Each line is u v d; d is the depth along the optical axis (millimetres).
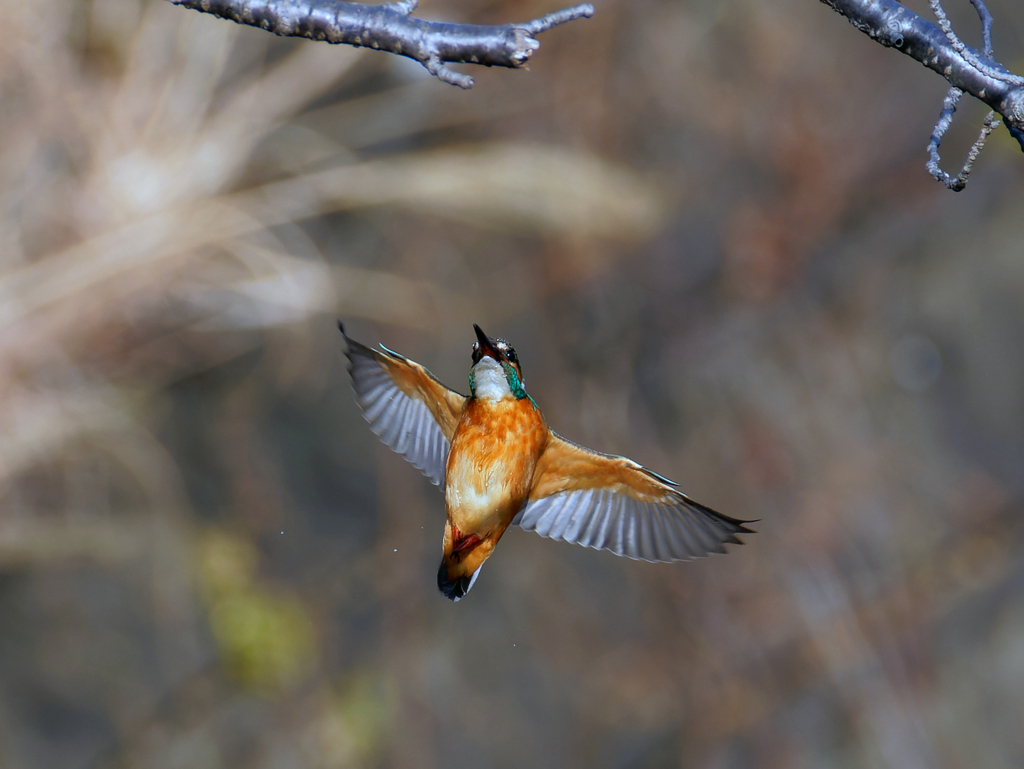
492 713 14195
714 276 14539
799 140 14445
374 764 13055
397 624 13984
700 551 5039
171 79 9523
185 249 9492
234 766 12227
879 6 3590
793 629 14117
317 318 11867
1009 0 15094
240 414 12938
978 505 15055
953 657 14586
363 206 11680
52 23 9078
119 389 10125
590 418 14039
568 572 14961
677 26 13914
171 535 11516
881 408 15312
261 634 11977
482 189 11805
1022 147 3408
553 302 13547
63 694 12664
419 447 5102
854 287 15070
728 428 14547
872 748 13711
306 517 14016
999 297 15750
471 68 12477
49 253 9211
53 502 10242
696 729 13852
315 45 10508
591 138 13055
